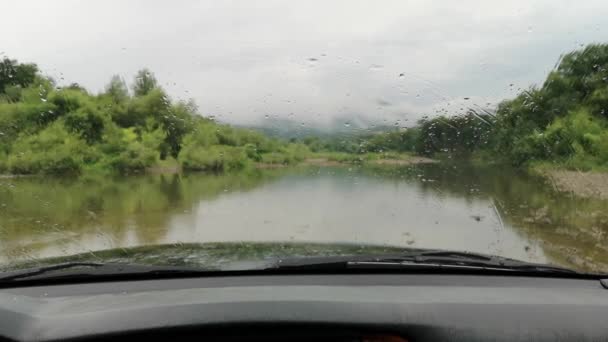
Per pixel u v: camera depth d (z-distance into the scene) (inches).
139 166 743.7
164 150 732.7
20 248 283.9
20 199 563.5
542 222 314.7
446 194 373.1
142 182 676.7
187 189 556.4
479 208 327.9
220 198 470.6
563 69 650.2
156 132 738.2
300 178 492.7
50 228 370.0
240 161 559.5
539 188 436.1
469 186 387.5
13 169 807.7
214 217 380.8
